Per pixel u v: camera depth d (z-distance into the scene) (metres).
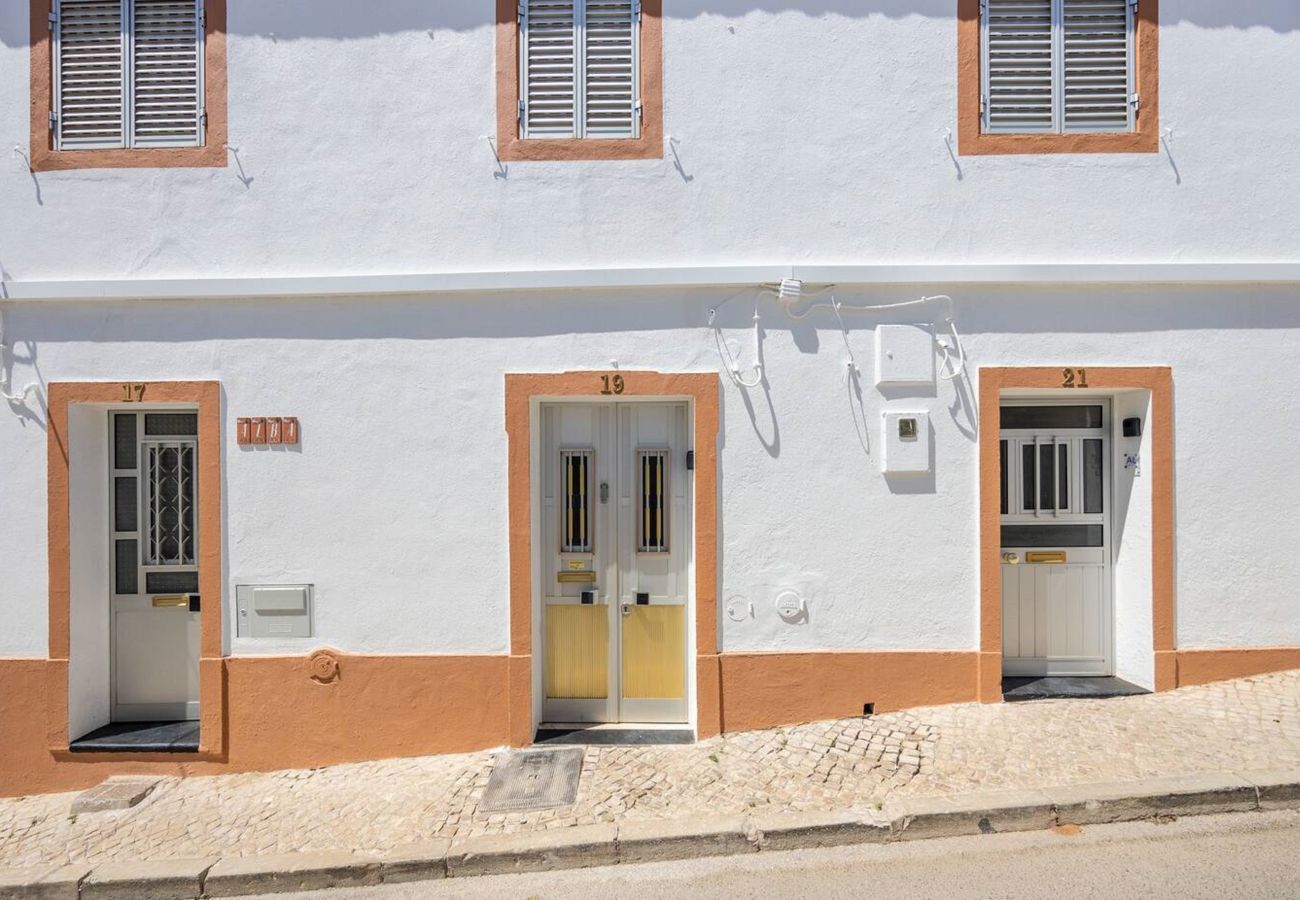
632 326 4.59
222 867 3.51
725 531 4.57
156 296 4.58
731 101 4.63
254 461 4.62
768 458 4.57
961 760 3.95
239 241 4.68
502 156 4.64
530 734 4.54
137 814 4.12
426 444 4.61
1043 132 4.69
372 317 4.62
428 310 4.61
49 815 4.21
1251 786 3.53
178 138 4.75
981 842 3.44
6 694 4.60
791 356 4.59
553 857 3.45
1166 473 4.59
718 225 4.64
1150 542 4.62
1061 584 5.01
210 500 4.60
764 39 4.63
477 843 3.53
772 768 4.05
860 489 4.57
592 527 4.81
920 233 4.64
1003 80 4.71
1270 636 4.61
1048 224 4.64
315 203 4.67
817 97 4.64
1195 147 4.64
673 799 3.81
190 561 4.98
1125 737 4.05
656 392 4.56
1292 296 4.61
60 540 4.61
